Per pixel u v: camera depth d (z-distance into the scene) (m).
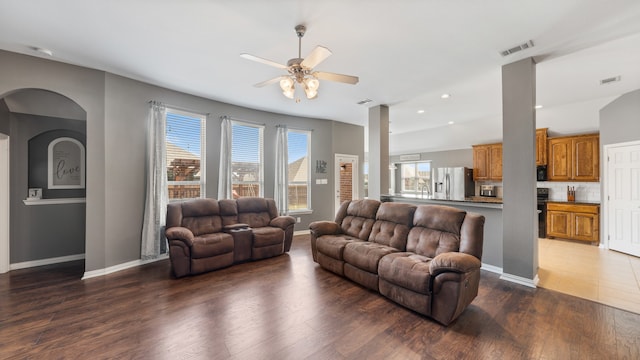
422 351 1.99
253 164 5.52
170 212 3.82
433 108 5.33
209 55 3.12
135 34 2.68
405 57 3.17
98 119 3.50
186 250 3.45
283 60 3.25
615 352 1.97
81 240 4.20
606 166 4.75
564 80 3.80
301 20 2.43
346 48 2.96
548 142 5.73
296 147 6.21
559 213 5.55
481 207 3.77
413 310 2.59
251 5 2.22
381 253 2.99
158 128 4.00
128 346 2.03
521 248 3.19
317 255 3.88
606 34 2.64
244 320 2.41
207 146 4.78
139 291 3.00
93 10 2.29
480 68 3.47
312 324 2.35
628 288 3.08
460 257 2.35
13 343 2.05
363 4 2.20
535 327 2.31
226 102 5.00
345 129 6.88
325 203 6.51
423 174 8.77
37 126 3.89
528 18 2.40
